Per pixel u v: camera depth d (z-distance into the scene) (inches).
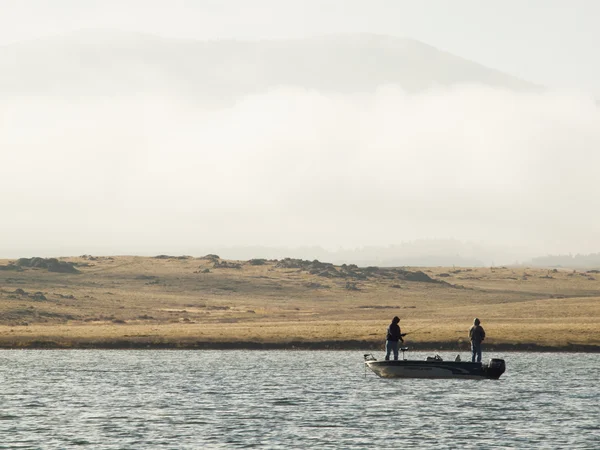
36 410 6131.9
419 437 5068.9
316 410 6127.0
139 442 4916.3
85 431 5270.7
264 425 5482.3
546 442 4916.3
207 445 4832.7
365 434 5162.4
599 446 4798.2
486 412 6018.7
